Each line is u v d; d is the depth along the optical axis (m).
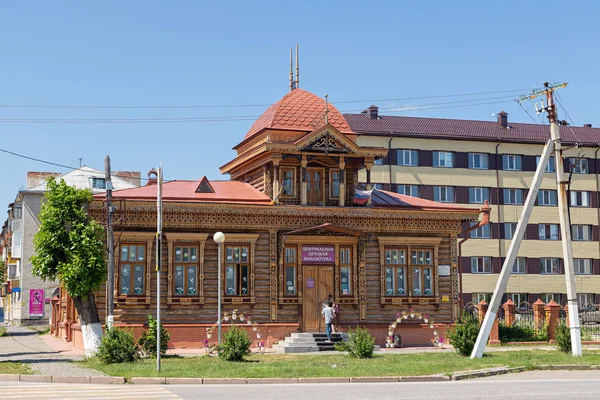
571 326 32.22
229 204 37.22
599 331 43.88
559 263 78.69
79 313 32.62
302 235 38.31
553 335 41.00
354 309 38.91
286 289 38.16
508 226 76.81
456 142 75.69
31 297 78.25
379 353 34.12
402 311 39.50
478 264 75.81
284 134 39.97
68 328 42.62
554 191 79.25
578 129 83.06
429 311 39.94
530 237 77.75
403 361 29.31
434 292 40.06
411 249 40.09
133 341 29.36
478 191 76.19
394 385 22.67
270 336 37.12
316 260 38.56
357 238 39.16
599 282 79.06
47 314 78.75
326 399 18.70
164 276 36.59
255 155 39.59
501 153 77.12
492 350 35.97
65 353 34.78
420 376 24.48
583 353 34.03
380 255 39.53
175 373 24.64
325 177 39.94
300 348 35.53
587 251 79.44
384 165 73.06
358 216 39.22
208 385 22.89
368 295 39.19
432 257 40.41
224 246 37.59
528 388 21.42
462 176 75.38
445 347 38.59
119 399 18.70
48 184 32.69
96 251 32.06
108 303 32.28
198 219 37.03
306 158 38.53
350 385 22.73
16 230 81.38
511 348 37.78
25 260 78.25
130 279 36.16
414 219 40.12
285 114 40.81
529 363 28.48
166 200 36.44
